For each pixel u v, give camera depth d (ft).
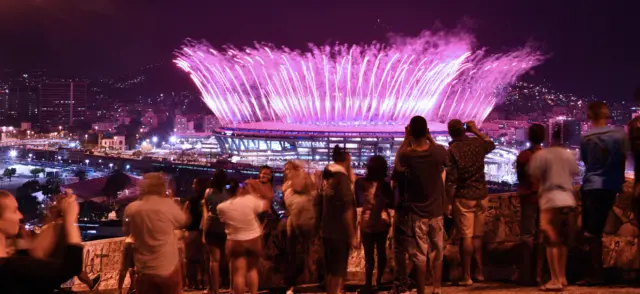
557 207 35.88
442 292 39.01
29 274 26.84
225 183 43.39
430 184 35.86
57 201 29.89
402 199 36.68
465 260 41.22
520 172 40.37
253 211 39.14
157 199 33.09
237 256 38.73
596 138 36.47
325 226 37.42
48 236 30.01
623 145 35.94
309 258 48.01
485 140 40.29
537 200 39.78
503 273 44.09
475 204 40.09
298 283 47.70
